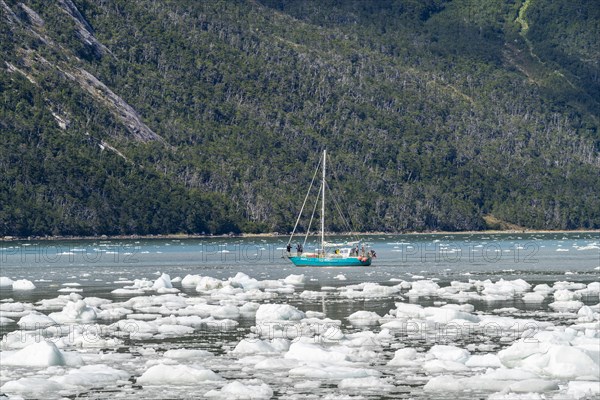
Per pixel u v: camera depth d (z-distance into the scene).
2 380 79.62
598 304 128.25
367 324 111.19
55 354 85.94
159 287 156.50
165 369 80.12
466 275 199.00
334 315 120.00
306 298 141.25
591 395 73.75
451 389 76.06
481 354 91.06
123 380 79.81
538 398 71.81
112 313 118.62
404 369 83.94
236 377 81.06
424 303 133.12
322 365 84.31
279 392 75.44
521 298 139.25
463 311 119.69
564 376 80.50
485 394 75.00
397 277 190.75
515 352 85.94
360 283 173.12
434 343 96.94
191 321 112.12
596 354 82.94
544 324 108.06
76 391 76.12
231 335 102.44
